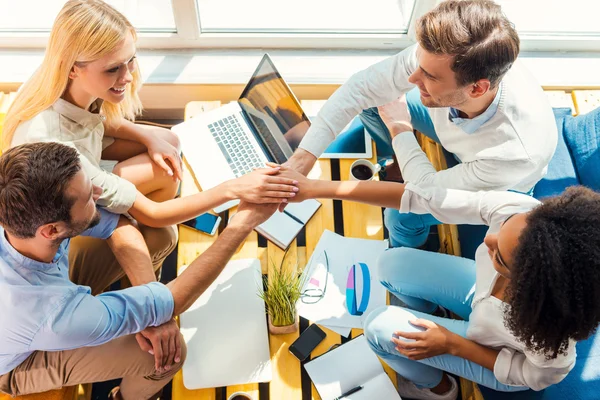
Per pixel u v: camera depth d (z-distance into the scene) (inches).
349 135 87.1
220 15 96.1
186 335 71.8
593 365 63.9
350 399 68.8
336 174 89.0
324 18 97.0
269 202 66.9
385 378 70.3
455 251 78.2
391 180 89.9
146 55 95.0
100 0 58.6
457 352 60.4
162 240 74.3
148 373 64.7
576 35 96.3
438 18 53.1
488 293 57.2
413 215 76.2
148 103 99.3
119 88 63.0
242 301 74.4
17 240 52.3
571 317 44.9
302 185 67.4
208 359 70.4
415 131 94.2
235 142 83.2
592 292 43.6
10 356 56.5
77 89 61.7
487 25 52.0
